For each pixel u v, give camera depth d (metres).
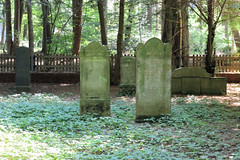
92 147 5.46
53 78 17.17
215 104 10.23
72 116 8.02
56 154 4.91
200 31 30.58
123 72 12.92
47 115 8.12
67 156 4.88
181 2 15.11
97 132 6.59
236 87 15.45
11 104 10.01
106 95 8.21
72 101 11.59
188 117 8.05
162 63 7.62
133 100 11.65
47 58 17.41
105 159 4.70
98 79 8.17
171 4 15.67
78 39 21.20
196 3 15.01
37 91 14.36
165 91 7.70
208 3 14.50
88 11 28.12
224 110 9.20
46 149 5.25
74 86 16.05
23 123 7.06
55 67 17.42
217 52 33.38
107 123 7.34
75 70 17.39
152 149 5.31
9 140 5.47
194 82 12.77
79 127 7.00
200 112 8.87
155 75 7.61
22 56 14.17
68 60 17.42
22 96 12.49
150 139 6.06
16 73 14.18
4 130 6.29
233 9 15.91
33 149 5.08
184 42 19.95
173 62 17.19
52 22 24.67
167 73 7.67
